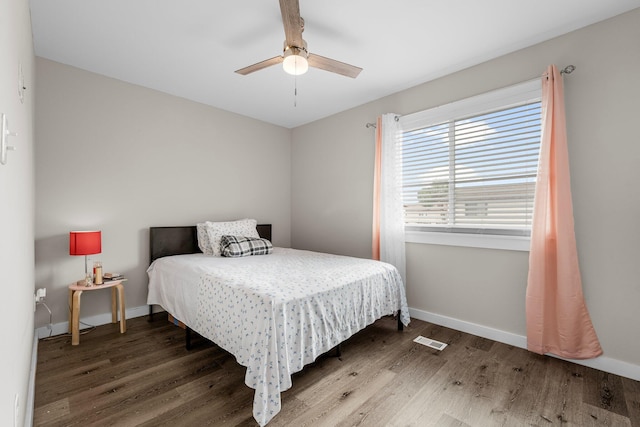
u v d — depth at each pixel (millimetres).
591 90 2086
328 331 1942
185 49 2445
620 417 1599
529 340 2275
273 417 1576
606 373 2012
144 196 3137
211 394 1775
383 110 3389
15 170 1133
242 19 2068
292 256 3191
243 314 1750
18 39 1246
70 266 2682
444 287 2877
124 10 1970
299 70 1954
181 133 3414
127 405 1667
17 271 1188
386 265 2717
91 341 2490
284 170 4543
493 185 2584
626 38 1962
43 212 2551
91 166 2803
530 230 2377
